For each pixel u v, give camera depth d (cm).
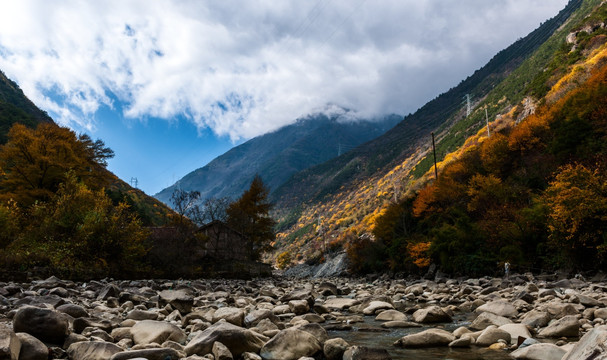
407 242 3728
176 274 2739
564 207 1906
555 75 7250
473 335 606
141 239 2383
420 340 575
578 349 342
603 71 3672
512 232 2397
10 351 348
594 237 1825
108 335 532
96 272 2036
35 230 2116
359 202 15388
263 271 4350
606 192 1842
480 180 3431
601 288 1226
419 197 4331
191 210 3691
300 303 927
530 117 4247
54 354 437
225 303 1048
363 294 1530
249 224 4569
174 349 453
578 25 8231
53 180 3719
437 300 1308
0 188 3847
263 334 602
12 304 851
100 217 2170
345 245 6881
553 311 742
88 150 4362
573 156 2995
